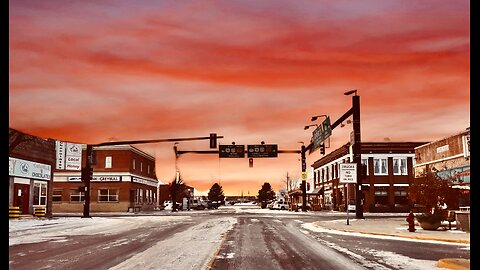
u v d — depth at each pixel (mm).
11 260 13055
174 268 11352
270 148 54188
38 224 30750
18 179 37656
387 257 13422
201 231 24172
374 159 58531
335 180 67562
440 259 12352
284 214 50750
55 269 11391
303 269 11219
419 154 37344
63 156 44906
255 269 11219
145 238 20203
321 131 42531
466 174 28156
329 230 24688
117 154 63625
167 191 107938
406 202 57500
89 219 38500
